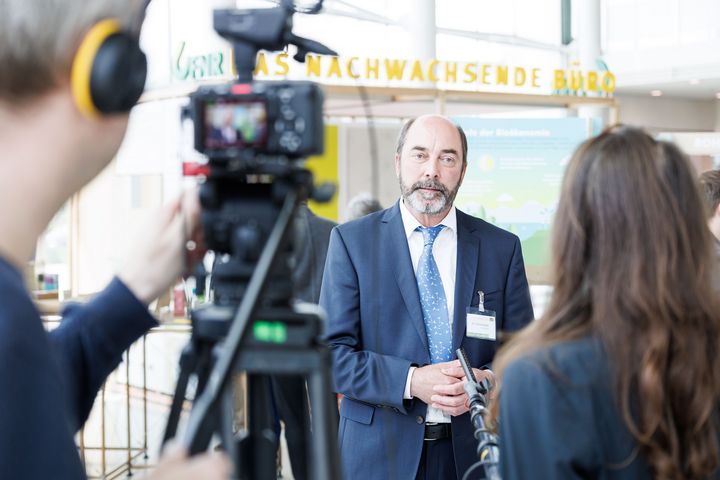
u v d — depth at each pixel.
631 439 1.11
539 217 5.44
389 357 2.22
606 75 6.40
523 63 12.53
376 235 2.16
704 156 8.98
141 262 0.98
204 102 0.87
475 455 2.16
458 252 2.35
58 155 0.66
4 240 0.64
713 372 1.13
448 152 2.31
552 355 1.14
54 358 0.63
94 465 4.75
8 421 0.57
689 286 1.15
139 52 0.72
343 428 2.32
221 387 0.74
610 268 1.15
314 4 0.97
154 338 5.62
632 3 13.73
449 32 11.84
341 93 5.25
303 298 2.50
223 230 0.90
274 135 0.85
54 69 0.64
